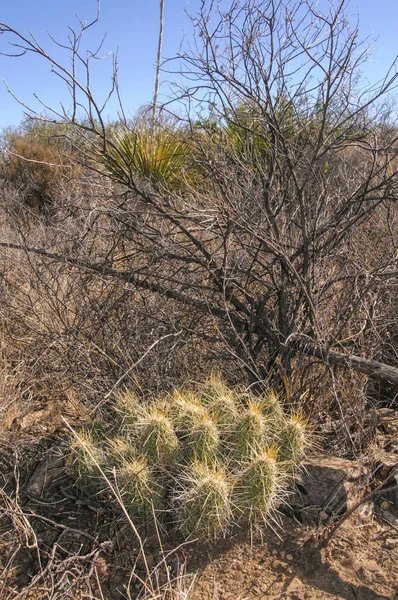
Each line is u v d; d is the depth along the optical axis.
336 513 2.59
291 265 2.98
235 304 3.31
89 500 2.71
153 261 3.29
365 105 3.16
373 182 3.50
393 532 2.52
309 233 3.23
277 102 3.19
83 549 2.48
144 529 2.55
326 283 3.28
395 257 3.38
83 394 3.32
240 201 3.23
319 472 2.70
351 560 2.38
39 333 3.45
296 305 3.16
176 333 3.10
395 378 2.85
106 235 3.65
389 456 2.85
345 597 2.22
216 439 2.49
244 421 2.54
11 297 3.86
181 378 3.33
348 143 3.53
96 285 3.78
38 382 3.55
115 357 3.37
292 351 3.21
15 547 2.48
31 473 2.91
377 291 3.34
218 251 3.43
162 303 3.57
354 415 2.93
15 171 7.38
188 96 3.23
